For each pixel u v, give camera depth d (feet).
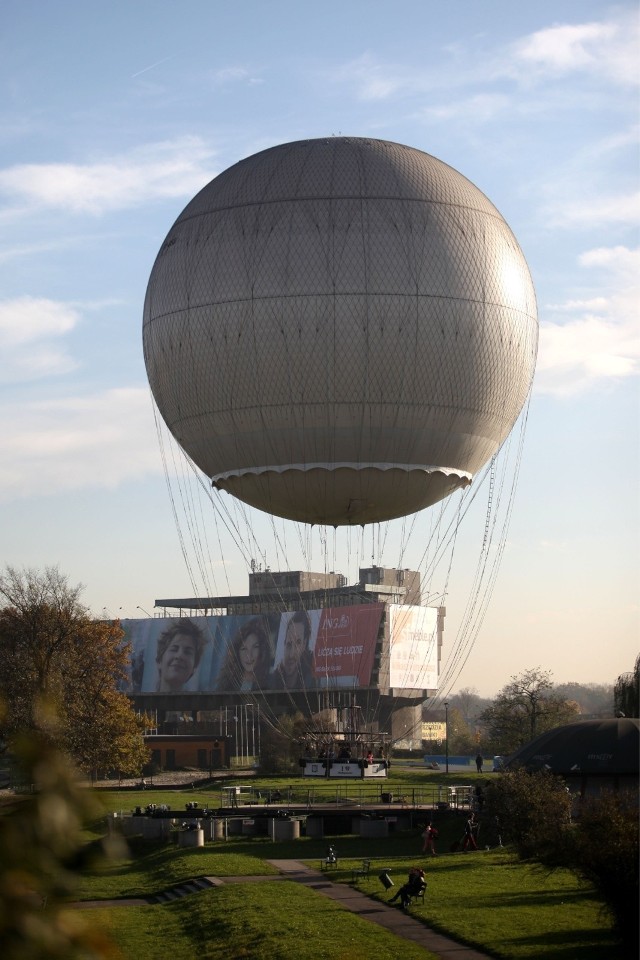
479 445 240.73
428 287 222.89
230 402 230.89
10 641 396.57
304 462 232.73
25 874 33.65
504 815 230.48
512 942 147.02
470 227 229.86
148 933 179.63
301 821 299.38
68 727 377.30
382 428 227.81
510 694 535.60
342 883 203.92
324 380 223.30
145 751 422.41
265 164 233.55
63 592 412.57
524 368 242.58
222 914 180.75
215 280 227.20
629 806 154.10
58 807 34.19
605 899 144.25
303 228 222.28
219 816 302.86
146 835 295.69
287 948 153.07
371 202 224.33
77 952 34.19
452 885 191.93
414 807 300.40
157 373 245.45
